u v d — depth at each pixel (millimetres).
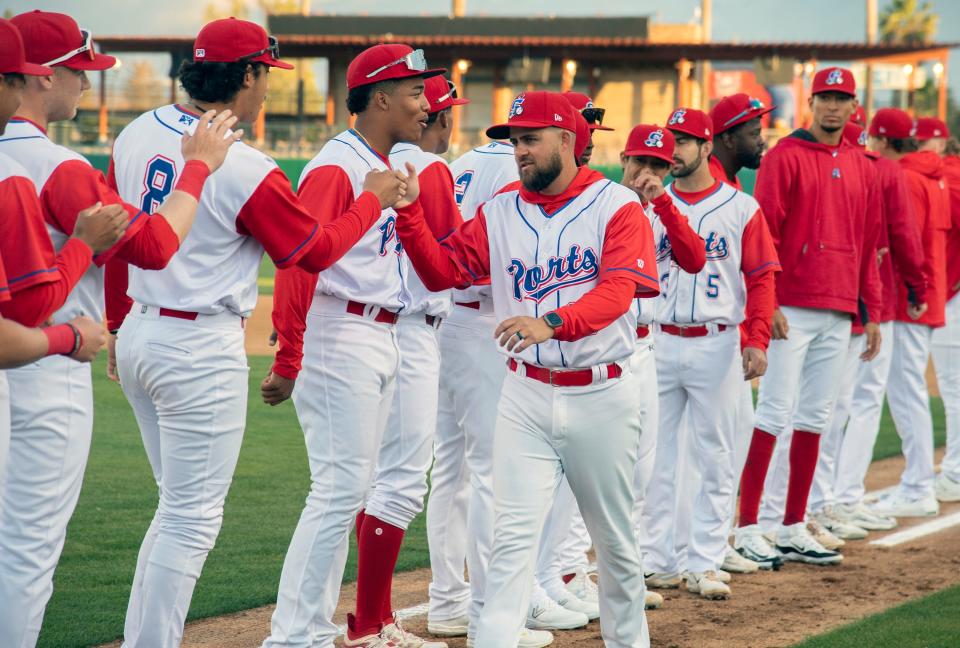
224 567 8391
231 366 5492
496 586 5543
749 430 8281
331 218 5965
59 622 6996
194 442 5426
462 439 7160
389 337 6180
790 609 7672
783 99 63938
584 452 5621
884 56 62875
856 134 10016
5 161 4406
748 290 8094
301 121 62844
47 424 5078
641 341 7508
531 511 5590
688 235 7164
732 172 9125
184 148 5066
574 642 6977
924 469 10820
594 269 5637
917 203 10516
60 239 4859
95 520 9562
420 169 6426
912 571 8719
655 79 62375
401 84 6125
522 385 5648
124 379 5566
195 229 5320
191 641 6773
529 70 59969
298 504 10430
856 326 9664
